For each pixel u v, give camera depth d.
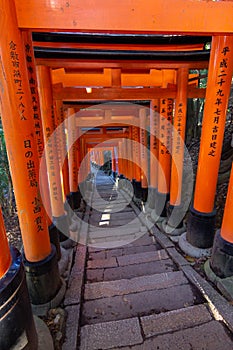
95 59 3.52
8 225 5.06
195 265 3.09
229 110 6.80
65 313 2.31
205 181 3.11
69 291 2.68
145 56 3.47
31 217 2.16
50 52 3.19
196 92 4.19
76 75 4.22
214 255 2.66
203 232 3.27
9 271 1.54
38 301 2.34
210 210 3.25
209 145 2.95
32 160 2.06
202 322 2.10
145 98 4.02
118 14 1.73
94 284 2.84
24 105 1.90
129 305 2.45
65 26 1.72
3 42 1.71
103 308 2.42
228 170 4.96
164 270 3.20
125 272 3.25
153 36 3.16
